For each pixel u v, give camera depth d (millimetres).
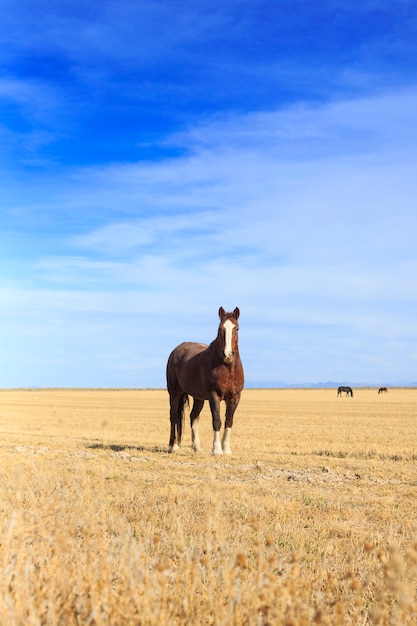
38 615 3854
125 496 9555
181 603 4027
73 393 146375
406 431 28516
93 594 3963
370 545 4484
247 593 4109
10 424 31406
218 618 3863
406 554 6488
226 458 16156
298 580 4879
